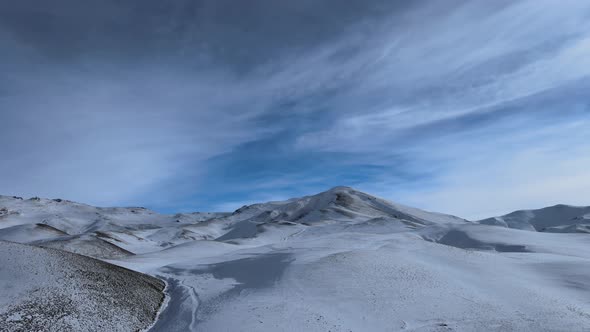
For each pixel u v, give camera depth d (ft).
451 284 117.91
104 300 92.43
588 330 81.05
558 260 154.40
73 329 74.02
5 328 65.36
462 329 84.48
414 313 94.48
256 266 149.79
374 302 101.35
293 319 88.38
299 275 124.67
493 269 140.46
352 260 138.72
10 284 80.84
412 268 131.75
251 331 81.41
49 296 81.35
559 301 103.60
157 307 108.58
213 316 92.48
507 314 93.66
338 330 83.46
